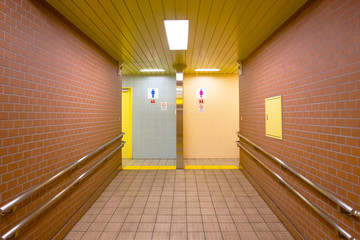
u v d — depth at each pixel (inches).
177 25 112.6
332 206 70.7
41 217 80.8
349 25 63.9
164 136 261.0
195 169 203.9
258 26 113.4
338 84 68.5
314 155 81.4
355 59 61.6
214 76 259.3
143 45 144.2
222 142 259.9
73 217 105.0
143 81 260.2
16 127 70.1
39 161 81.4
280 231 100.4
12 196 67.7
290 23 101.4
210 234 98.3
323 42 76.2
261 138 141.1
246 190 150.7
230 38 131.6
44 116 85.0
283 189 108.7
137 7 93.8
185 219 111.7
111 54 165.2
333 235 70.5
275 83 118.5
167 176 182.5
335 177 69.8
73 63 110.0
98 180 142.6
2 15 65.0
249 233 99.0
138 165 226.8
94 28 115.7
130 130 264.1
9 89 67.3
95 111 137.9
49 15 89.6
